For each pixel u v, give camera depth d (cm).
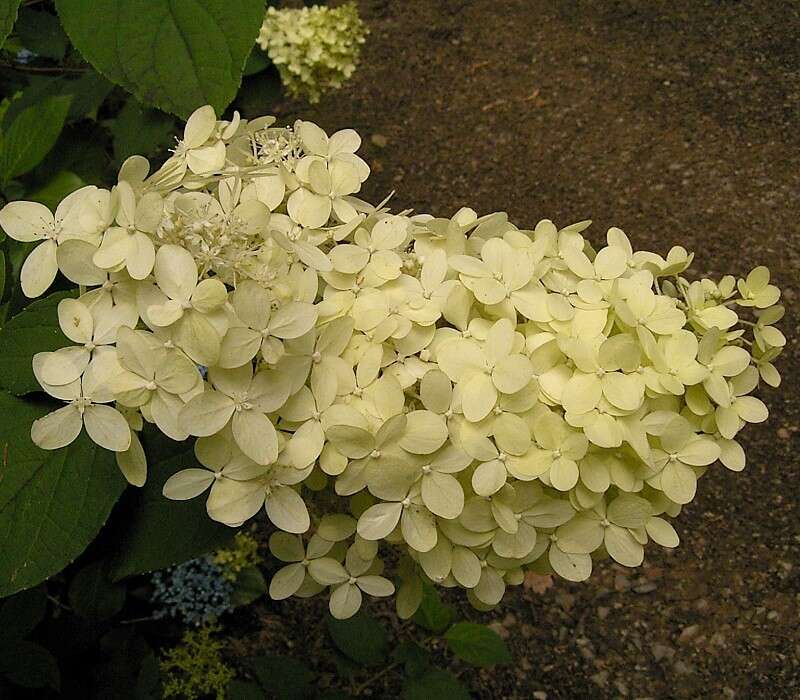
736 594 82
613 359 32
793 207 103
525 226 107
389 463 31
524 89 121
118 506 36
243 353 29
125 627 74
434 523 33
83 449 34
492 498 32
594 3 128
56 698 66
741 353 34
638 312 34
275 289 31
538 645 81
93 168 65
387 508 32
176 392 29
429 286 34
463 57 126
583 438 31
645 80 118
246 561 80
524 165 113
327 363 31
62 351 30
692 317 36
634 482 34
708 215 104
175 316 29
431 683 60
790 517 86
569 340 32
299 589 37
